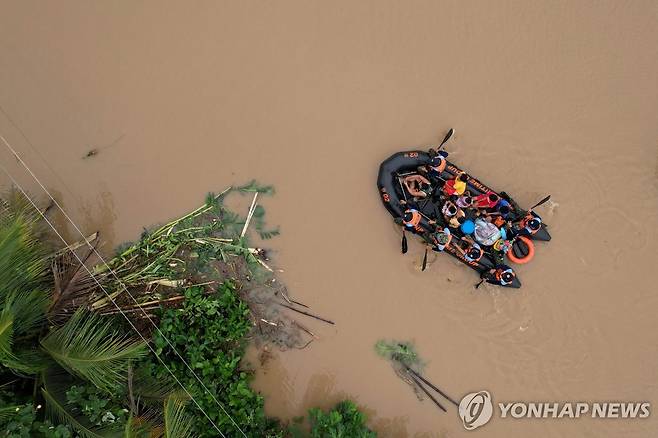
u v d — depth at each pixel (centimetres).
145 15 805
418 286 802
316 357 786
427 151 809
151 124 794
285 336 782
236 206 789
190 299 735
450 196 763
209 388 716
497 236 761
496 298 805
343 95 814
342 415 741
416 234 793
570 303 812
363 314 796
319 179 802
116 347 597
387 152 807
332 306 792
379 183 774
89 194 777
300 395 780
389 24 827
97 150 785
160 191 786
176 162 792
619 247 820
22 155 772
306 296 789
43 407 620
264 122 805
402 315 799
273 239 789
